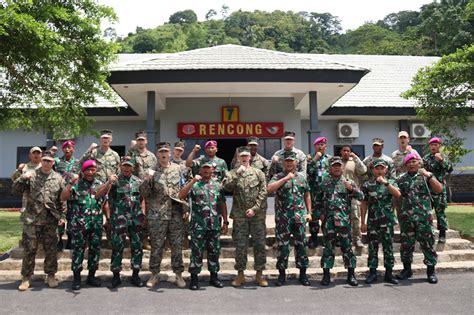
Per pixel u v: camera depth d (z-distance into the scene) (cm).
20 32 766
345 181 583
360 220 684
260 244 570
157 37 5491
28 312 461
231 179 575
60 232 654
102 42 940
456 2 3588
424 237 582
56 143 1409
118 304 489
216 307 478
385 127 1538
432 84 944
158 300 505
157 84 913
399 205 660
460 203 1416
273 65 930
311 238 669
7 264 634
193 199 570
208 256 569
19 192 562
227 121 1122
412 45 3903
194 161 658
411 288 553
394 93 1564
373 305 482
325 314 452
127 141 1443
